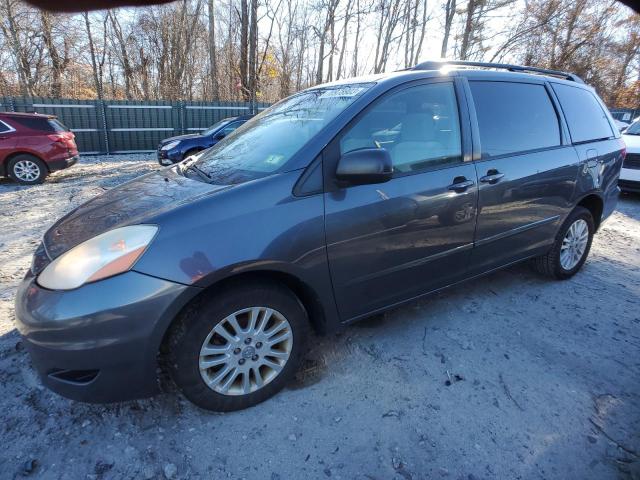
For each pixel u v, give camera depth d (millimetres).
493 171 2920
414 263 2650
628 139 7852
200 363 2084
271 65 27234
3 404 2273
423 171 2615
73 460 1956
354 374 2559
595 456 2002
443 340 2920
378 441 2076
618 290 3748
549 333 3029
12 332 2939
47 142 8969
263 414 2244
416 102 2672
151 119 15734
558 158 3350
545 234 3471
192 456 1989
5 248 4680
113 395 1958
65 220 2506
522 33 18875
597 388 2465
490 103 3021
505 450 2029
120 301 1837
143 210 2158
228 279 2115
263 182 2168
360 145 2408
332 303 2396
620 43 23266
